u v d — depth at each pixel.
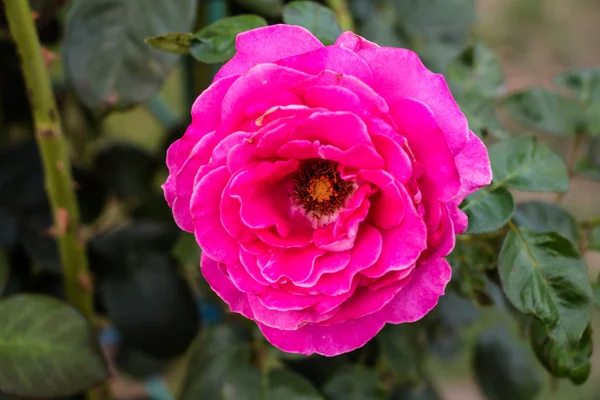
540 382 0.59
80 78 0.51
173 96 0.79
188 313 0.57
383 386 0.54
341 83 0.42
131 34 0.51
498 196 0.47
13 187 0.58
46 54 0.51
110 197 0.62
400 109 0.42
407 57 0.43
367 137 0.42
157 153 0.61
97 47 0.51
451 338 0.62
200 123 0.43
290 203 0.46
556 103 0.54
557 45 1.22
